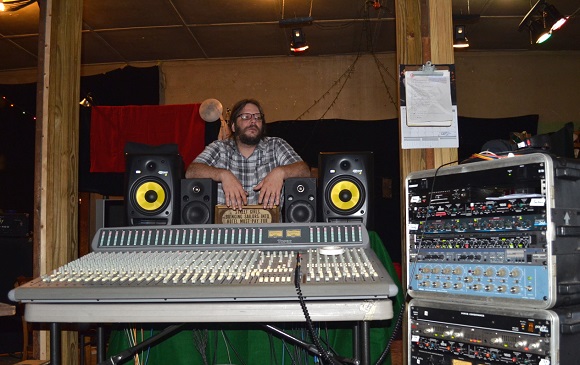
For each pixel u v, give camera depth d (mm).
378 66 7586
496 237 1758
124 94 7344
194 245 2049
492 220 1771
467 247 1828
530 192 1706
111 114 6258
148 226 2146
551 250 1622
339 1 5812
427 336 1921
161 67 7688
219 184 2832
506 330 1702
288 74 7676
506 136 7336
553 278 1615
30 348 4277
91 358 3926
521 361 1658
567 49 7605
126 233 2113
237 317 1515
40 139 2791
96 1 5688
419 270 1960
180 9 5938
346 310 1500
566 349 1625
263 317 1514
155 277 1609
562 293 1632
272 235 2059
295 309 1513
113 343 2506
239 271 1644
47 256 2668
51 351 1649
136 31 6555
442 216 1910
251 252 1931
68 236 2732
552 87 7637
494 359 1722
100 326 2439
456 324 1840
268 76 7684
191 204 2543
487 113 7641
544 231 1640
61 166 2754
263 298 1490
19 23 6199
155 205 2527
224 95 7668
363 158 2502
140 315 1523
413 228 1989
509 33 6914
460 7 6047
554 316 1601
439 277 1895
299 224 2092
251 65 7703
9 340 4758
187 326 2418
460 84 7680
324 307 1502
